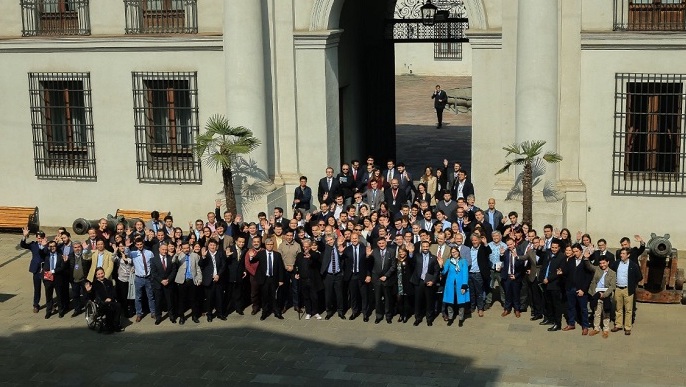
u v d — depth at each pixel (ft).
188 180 92.43
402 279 69.46
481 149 85.56
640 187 83.46
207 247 72.02
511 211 82.12
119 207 94.79
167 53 90.79
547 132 81.56
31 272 79.30
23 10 94.63
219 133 83.61
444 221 75.00
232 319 72.13
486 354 64.18
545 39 80.48
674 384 59.00
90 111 93.66
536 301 69.62
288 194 90.43
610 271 66.08
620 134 82.84
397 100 174.29
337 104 92.22
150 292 71.72
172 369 63.77
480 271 70.03
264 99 88.02
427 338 67.21
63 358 66.08
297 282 71.77
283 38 88.84
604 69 82.33
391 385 60.03
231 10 86.12
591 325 68.33
